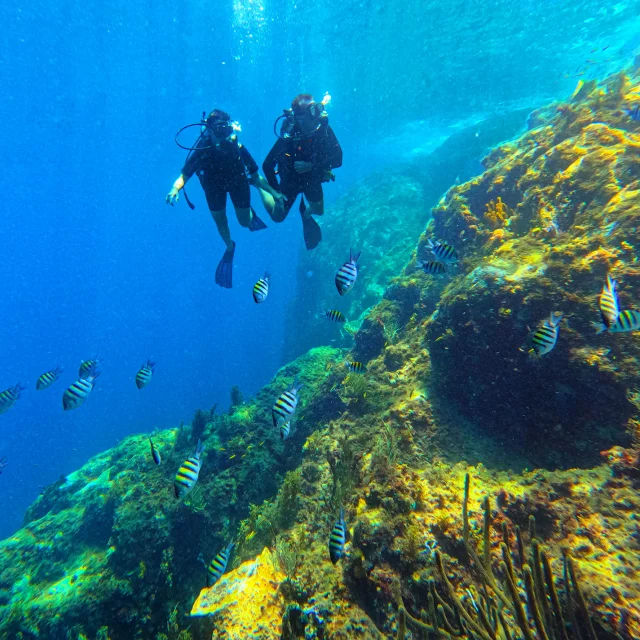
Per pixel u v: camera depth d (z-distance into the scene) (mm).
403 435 4855
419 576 3160
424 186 19703
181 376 47562
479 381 4773
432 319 5676
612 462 3377
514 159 8312
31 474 35344
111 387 51656
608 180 5082
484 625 2020
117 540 6871
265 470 7227
